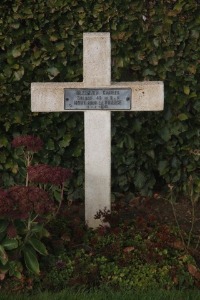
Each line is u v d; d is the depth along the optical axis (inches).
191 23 135.1
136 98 115.0
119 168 143.0
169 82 138.1
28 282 103.3
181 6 133.8
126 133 140.3
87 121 116.3
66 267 106.0
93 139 116.7
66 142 138.6
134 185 146.1
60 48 134.4
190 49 136.5
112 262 107.2
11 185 140.3
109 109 115.5
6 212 97.5
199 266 109.5
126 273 104.6
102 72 114.4
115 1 132.6
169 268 104.9
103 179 118.0
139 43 135.9
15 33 133.0
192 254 110.7
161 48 135.8
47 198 100.1
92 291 101.3
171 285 102.8
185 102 138.3
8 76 134.7
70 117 138.3
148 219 120.0
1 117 136.4
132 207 130.2
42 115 137.6
